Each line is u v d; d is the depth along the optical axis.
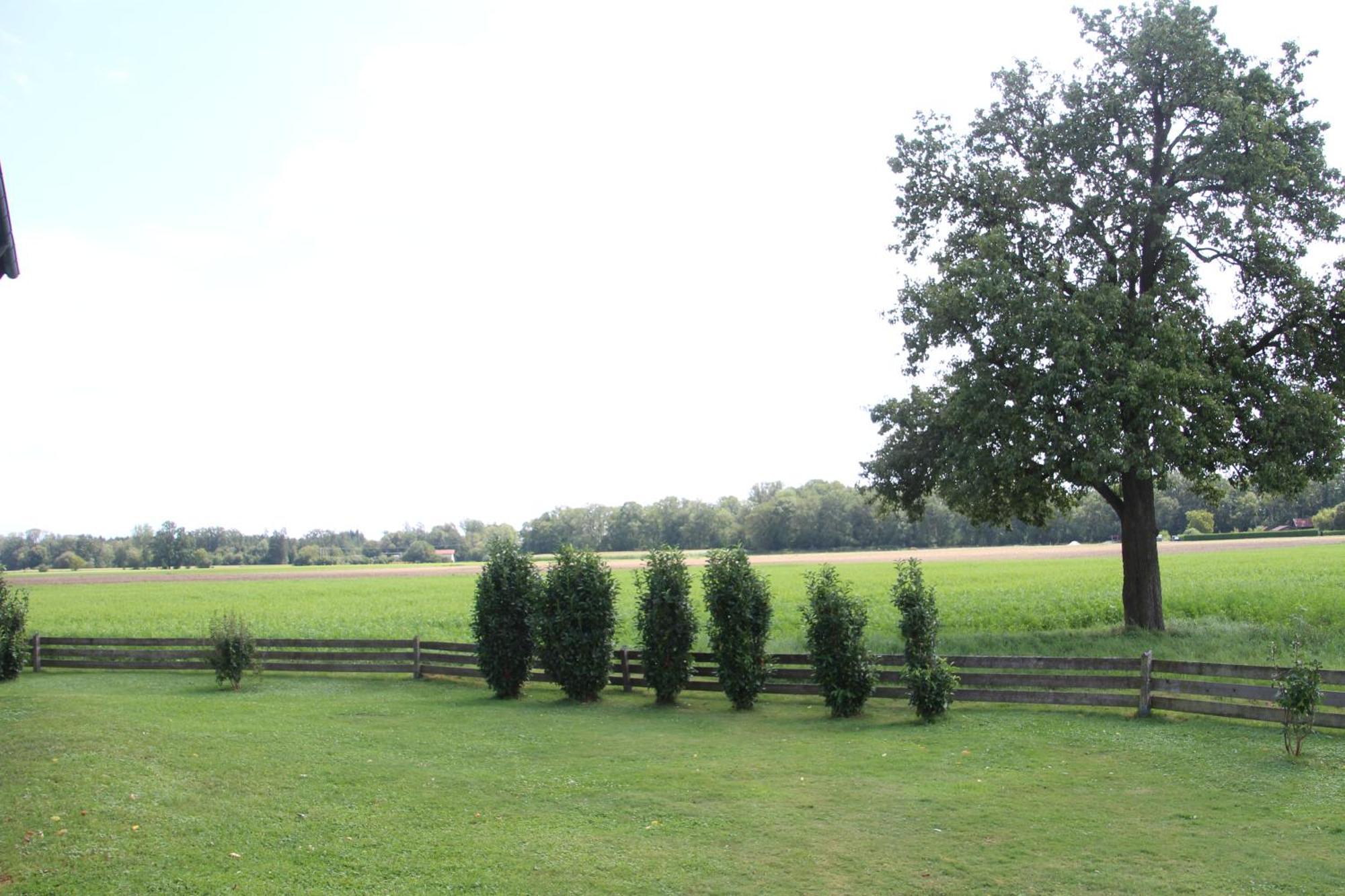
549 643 18.77
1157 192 22.61
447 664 22.16
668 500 162.88
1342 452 22.38
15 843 9.09
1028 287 22.55
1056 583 48.44
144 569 161.38
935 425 25.83
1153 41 22.52
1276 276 22.66
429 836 9.54
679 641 18.27
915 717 15.98
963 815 10.10
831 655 16.58
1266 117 22.47
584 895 8.01
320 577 93.12
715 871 8.55
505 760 13.02
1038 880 8.19
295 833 9.61
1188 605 33.22
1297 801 10.20
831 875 8.41
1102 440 20.56
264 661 23.02
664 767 12.54
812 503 137.75
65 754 12.05
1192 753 12.45
